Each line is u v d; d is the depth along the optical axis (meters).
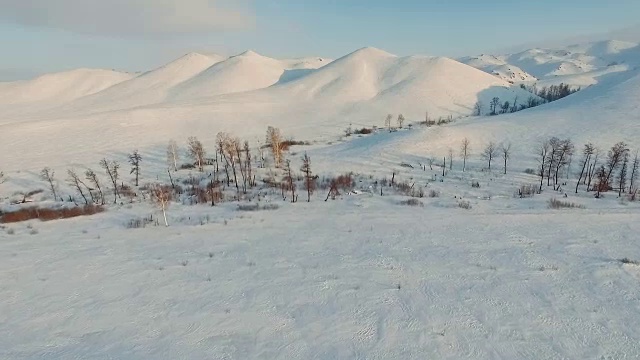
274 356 14.54
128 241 31.78
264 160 81.94
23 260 27.03
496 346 14.82
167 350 15.13
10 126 120.81
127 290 21.03
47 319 18.02
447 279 21.22
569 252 25.34
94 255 27.75
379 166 72.62
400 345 14.99
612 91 108.50
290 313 17.81
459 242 28.39
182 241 31.16
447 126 98.00
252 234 32.81
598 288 19.61
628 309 17.45
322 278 21.81
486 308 17.77
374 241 29.39
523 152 77.75
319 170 71.31
